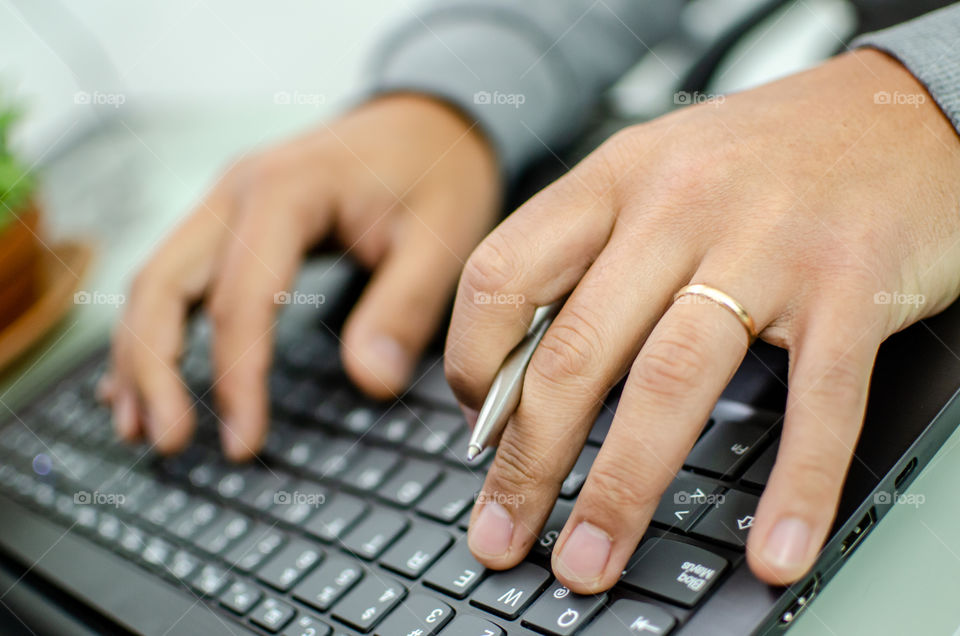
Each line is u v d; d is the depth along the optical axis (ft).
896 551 0.88
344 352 1.59
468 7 2.33
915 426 0.89
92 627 1.20
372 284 1.87
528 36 2.19
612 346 1.02
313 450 1.39
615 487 0.90
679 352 0.93
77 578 1.30
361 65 3.06
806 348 0.91
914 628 0.80
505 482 0.99
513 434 1.01
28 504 1.59
